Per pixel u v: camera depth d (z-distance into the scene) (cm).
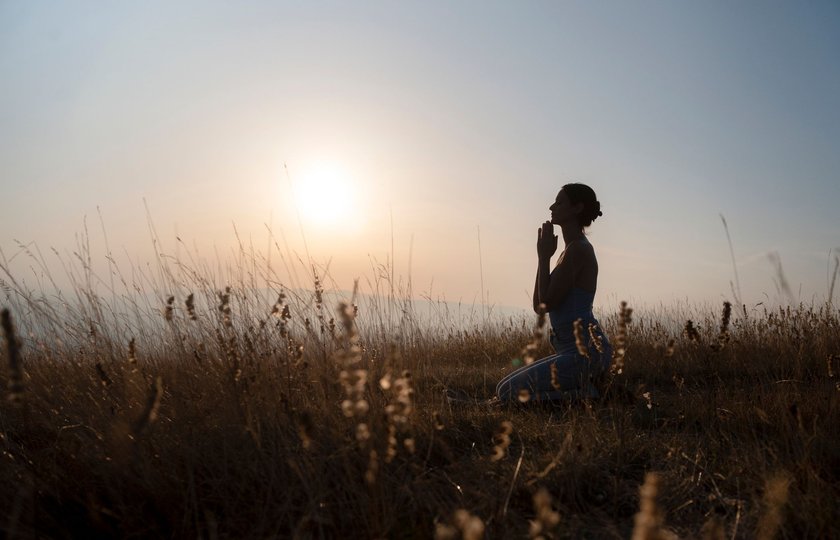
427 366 493
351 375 169
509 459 288
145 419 212
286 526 231
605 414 370
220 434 288
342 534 223
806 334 511
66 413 303
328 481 255
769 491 232
